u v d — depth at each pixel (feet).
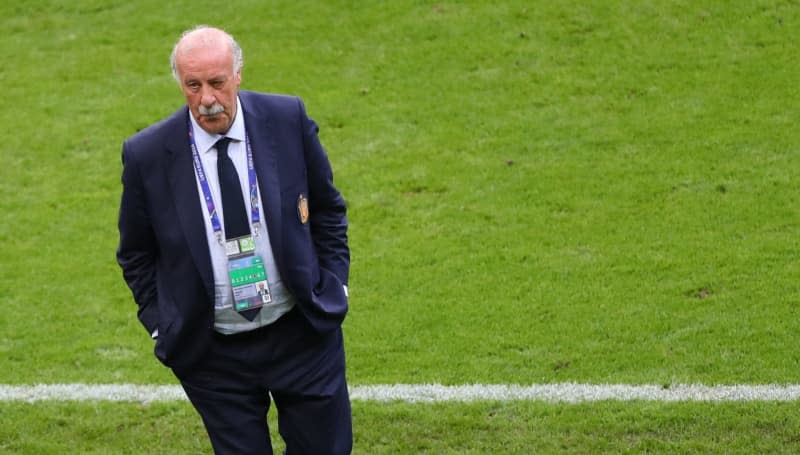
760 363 60.85
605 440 54.90
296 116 43.78
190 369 44.70
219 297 42.96
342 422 46.44
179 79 40.96
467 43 103.86
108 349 68.90
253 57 105.19
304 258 43.16
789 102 90.27
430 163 88.58
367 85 100.07
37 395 63.36
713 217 77.61
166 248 43.06
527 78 98.22
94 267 79.10
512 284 72.54
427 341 66.90
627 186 82.58
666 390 59.16
